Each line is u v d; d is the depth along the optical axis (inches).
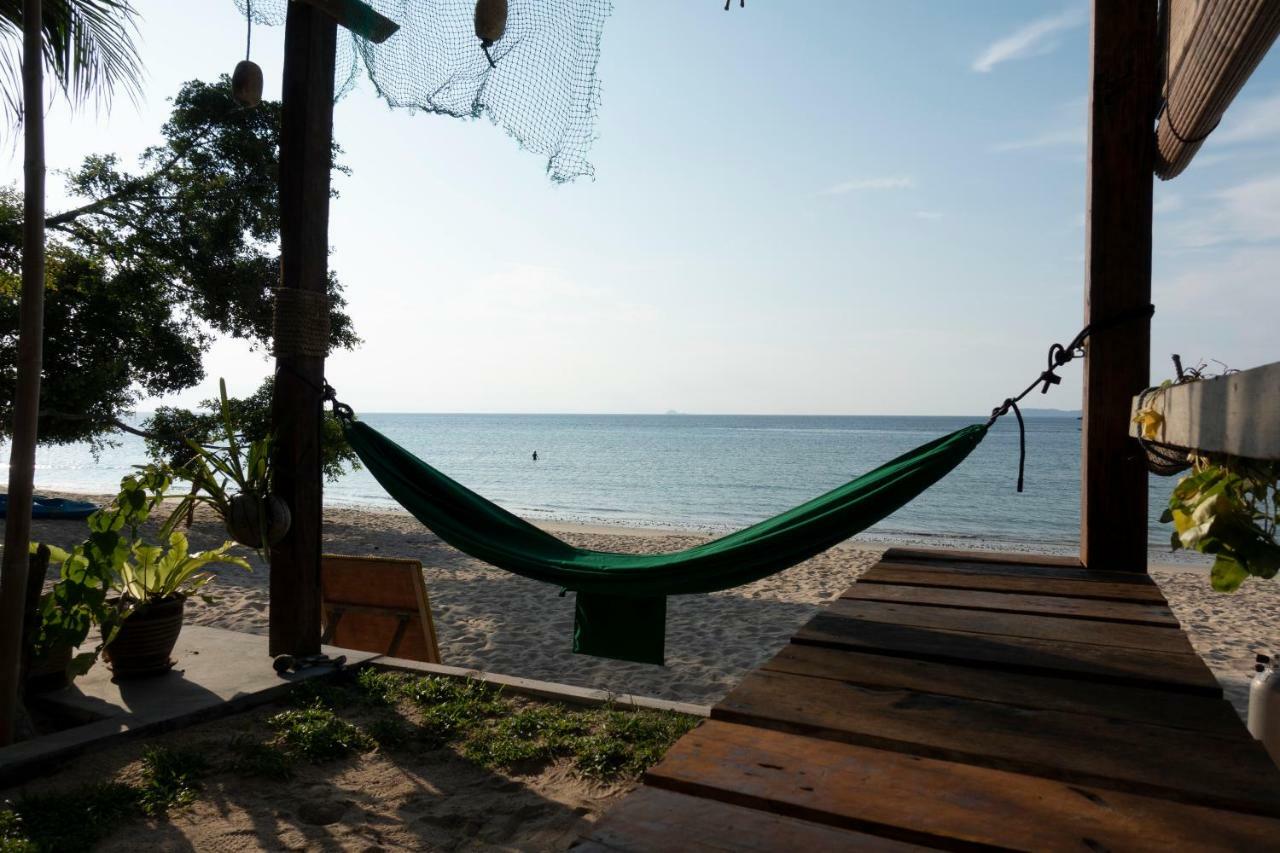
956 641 72.6
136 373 501.4
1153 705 56.6
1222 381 42.5
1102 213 106.3
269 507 148.0
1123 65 105.7
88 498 867.4
